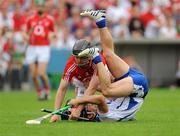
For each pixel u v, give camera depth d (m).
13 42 60.53
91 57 25.70
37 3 48.53
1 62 60.41
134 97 26.42
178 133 22.55
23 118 29.22
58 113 26.19
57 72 59.56
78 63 26.20
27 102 43.66
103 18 26.14
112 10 67.25
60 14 65.38
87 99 25.89
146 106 38.50
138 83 26.08
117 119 26.53
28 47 48.69
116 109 26.44
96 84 26.34
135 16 65.25
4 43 60.72
